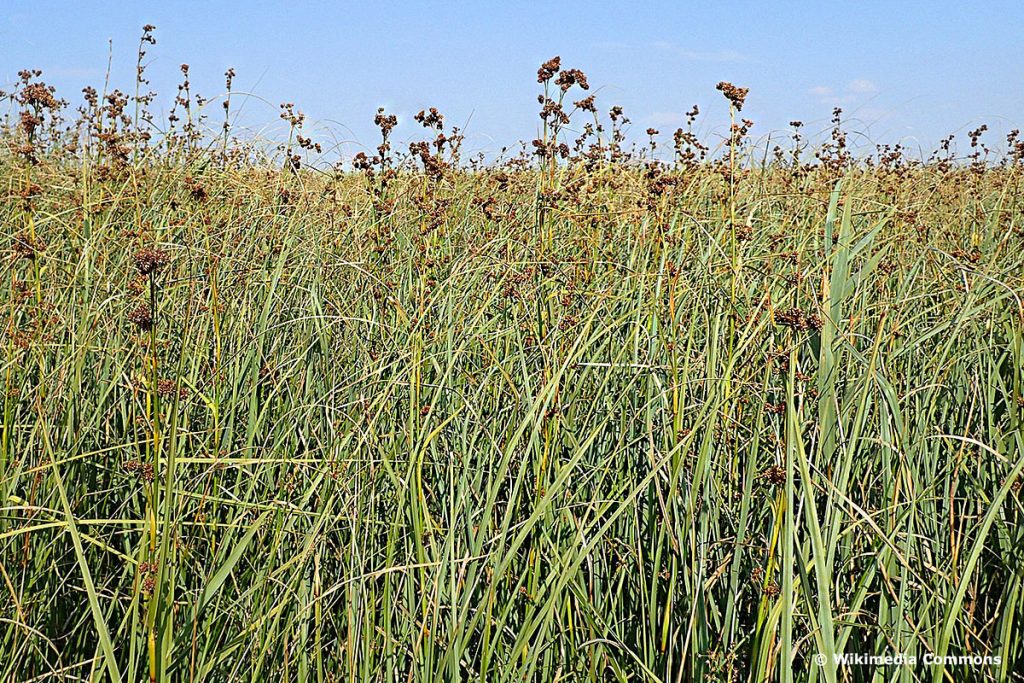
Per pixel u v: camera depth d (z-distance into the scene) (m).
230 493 2.89
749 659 2.59
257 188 5.69
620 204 5.41
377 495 2.88
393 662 2.48
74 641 2.82
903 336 3.54
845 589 2.72
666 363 3.17
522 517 2.92
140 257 2.21
